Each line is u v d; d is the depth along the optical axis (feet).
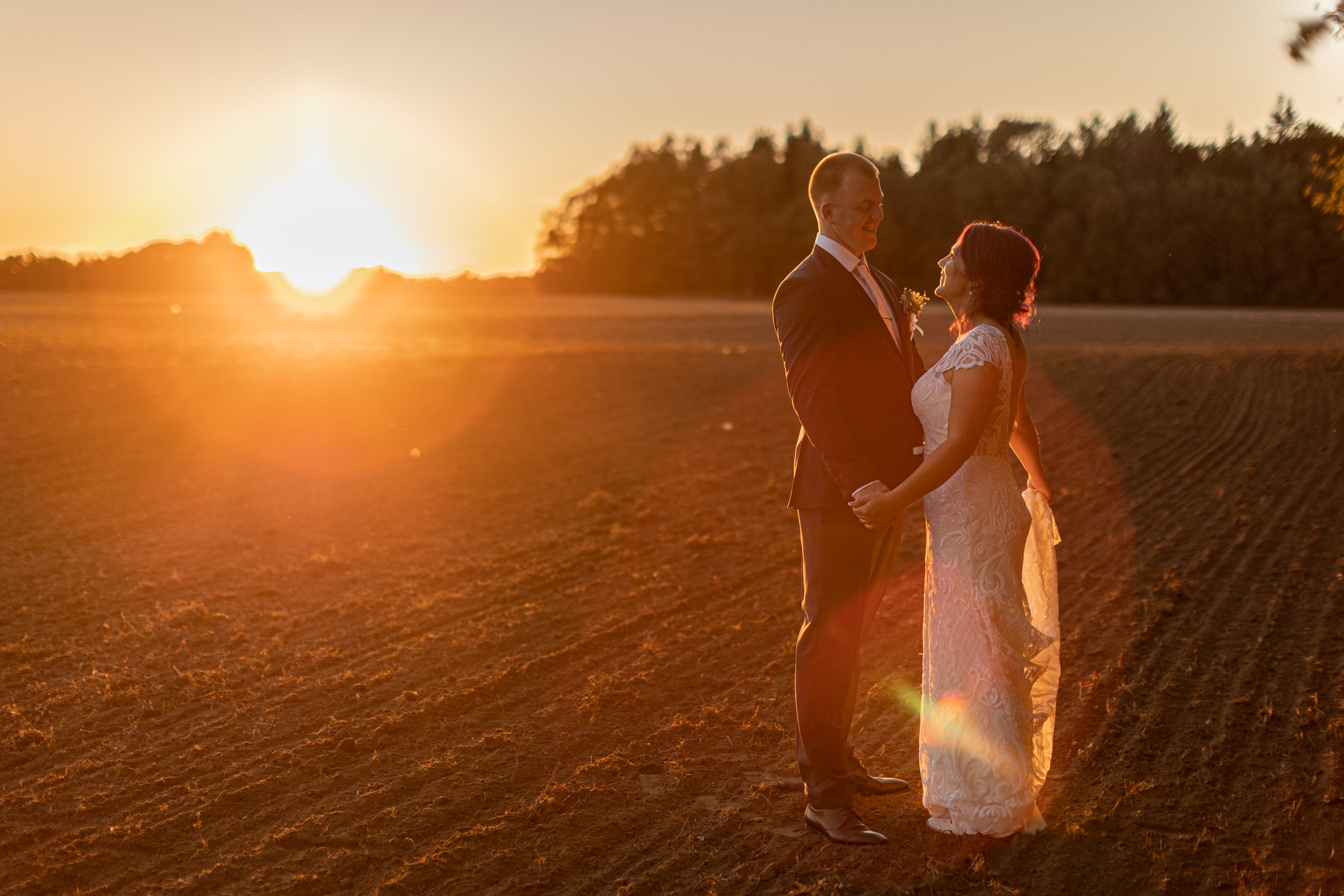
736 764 12.16
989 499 10.31
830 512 10.44
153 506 25.76
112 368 50.49
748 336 100.99
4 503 25.64
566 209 341.00
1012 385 10.32
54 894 9.25
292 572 20.31
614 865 9.90
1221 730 12.86
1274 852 10.09
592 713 13.58
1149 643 15.96
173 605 18.13
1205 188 227.20
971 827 10.29
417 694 14.15
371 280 343.87
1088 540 22.17
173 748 12.39
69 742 12.54
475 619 17.51
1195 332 110.01
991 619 10.20
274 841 10.22
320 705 13.78
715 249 310.24
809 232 282.77
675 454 33.09
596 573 20.40
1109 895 9.31
